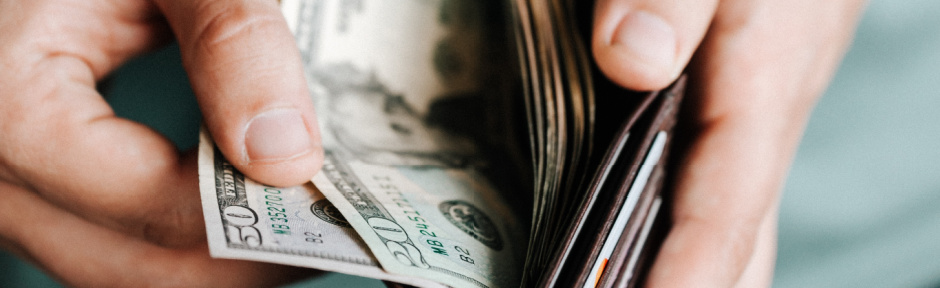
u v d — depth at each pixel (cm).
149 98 121
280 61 64
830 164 137
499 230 75
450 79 94
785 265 146
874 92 131
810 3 85
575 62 72
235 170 67
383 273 57
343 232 63
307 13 85
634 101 72
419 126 91
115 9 78
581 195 60
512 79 93
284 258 55
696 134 85
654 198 77
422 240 66
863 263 145
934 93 128
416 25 92
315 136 67
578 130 66
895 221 141
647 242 83
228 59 63
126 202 73
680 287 77
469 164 87
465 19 94
